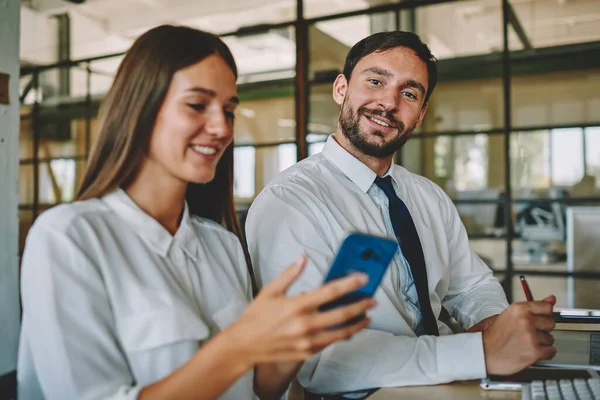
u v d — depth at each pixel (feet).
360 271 2.28
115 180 2.70
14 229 5.85
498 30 26.30
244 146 22.48
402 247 4.74
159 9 29.81
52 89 32.04
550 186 25.38
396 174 5.41
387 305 4.36
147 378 2.53
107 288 2.50
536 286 21.30
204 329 2.70
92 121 29.58
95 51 33.27
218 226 3.42
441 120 27.71
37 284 2.35
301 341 1.87
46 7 30.96
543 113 25.80
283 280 1.99
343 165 4.98
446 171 27.61
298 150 18.03
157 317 2.55
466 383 3.59
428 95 5.28
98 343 2.37
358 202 4.85
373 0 21.07
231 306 3.05
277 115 27.27
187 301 2.74
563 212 24.43
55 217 2.50
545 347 3.43
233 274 3.24
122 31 31.73
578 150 24.97
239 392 2.95
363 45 5.00
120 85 2.65
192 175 2.65
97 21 31.99
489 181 27.09
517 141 26.32
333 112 24.73
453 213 5.71
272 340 1.89
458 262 5.65
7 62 5.83
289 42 26.81
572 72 24.63
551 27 26.89
